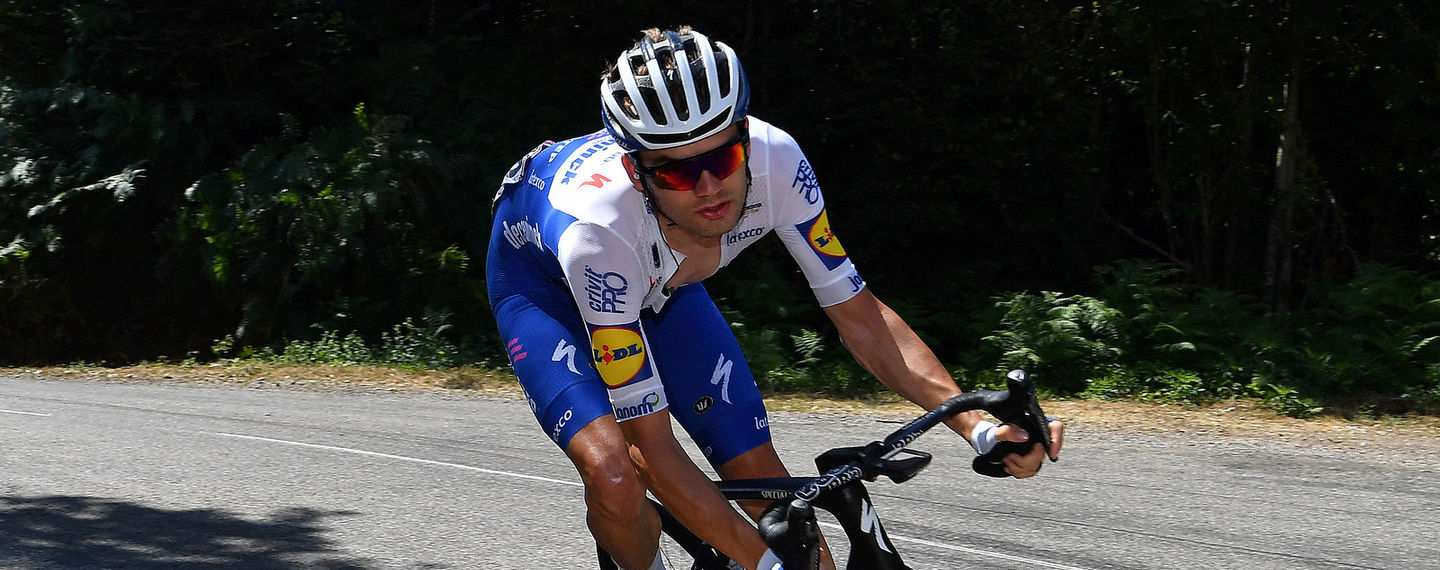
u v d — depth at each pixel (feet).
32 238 36.88
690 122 6.16
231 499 14.38
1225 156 36.81
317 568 11.43
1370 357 25.85
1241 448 18.28
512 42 40.32
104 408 22.21
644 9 38.22
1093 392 26.05
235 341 35.86
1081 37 37.09
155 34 38.09
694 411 8.38
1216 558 12.02
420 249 34.73
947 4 37.73
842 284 7.59
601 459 6.81
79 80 38.37
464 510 13.87
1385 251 37.86
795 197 7.38
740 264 36.22
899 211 37.96
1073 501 14.39
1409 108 35.01
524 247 7.73
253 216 34.27
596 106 39.04
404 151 34.55
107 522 13.23
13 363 39.17
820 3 39.47
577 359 7.29
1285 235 34.17
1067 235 38.52
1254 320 28.94
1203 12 28.22
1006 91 38.29
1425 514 13.94
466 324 33.71
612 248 6.88
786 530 5.75
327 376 27.68
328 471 16.06
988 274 38.47
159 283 39.01
